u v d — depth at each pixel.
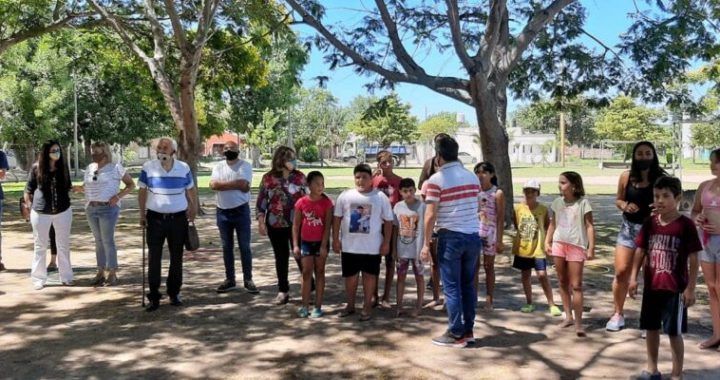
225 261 8.05
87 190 8.35
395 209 6.84
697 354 5.50
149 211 7.09
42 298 7.72
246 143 68.81
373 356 5.54
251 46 18.05
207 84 18.83
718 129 48.59
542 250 6.82
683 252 4.69
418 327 6.43
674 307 4.70
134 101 42.44
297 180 7.24
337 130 86.00
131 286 8.41
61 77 34.75
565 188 6.11
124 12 16.86
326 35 12.14
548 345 5.81
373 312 7.03
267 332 6.29
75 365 5.37
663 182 4.76
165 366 5.33
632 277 5.18
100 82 42.44
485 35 11.47
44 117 34.78
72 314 6.99
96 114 43.44
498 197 6.94
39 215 8.17
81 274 9.21
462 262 5.77
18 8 15.04
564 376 5.03
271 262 10.25
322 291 6.86
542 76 15.51
